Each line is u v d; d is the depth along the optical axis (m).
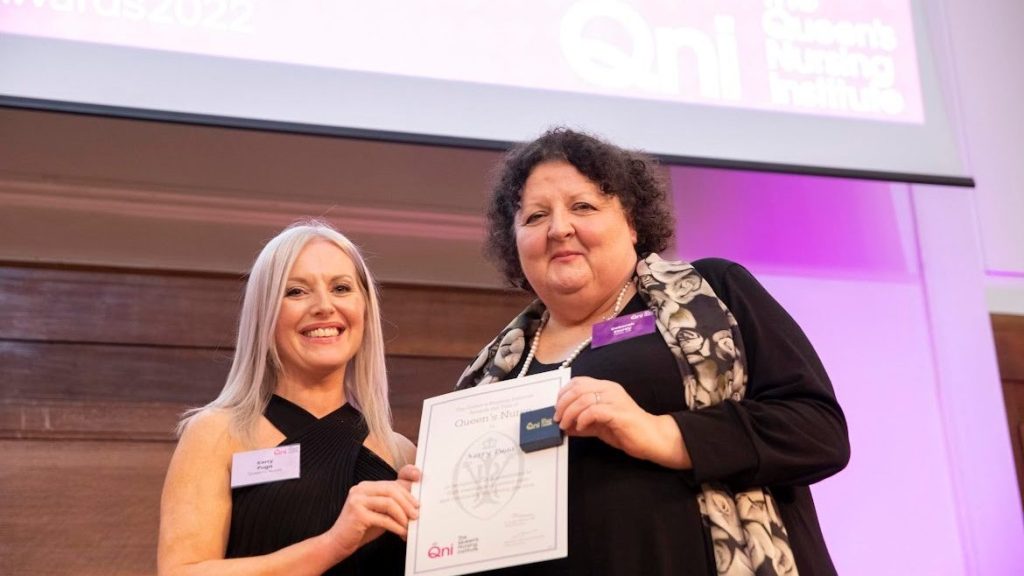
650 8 3.20
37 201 2.89
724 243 3.38
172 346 2.92
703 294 1.65
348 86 2.89
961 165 3.30
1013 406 3.44
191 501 1.69
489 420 1.60
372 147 3.17
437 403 1.67
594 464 1.54
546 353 1.76
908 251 3.51
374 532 1.60
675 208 3.38
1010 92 3.78
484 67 3.01
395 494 1.55
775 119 3.19
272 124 2.78
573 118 3.03
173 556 1.63
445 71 2.98
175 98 2.75
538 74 3.05
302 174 3.09
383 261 3.11
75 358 2.85
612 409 1.44
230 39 2.84
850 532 3.17
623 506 1.49
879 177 3.19
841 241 3.47
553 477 1.50
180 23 2.82
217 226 3.00
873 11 3.40
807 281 3.41
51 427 2.79
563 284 1.69
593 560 1.48
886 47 3.37
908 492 3.24
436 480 1.58
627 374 1.57
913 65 3.38
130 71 2.75
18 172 2.88
